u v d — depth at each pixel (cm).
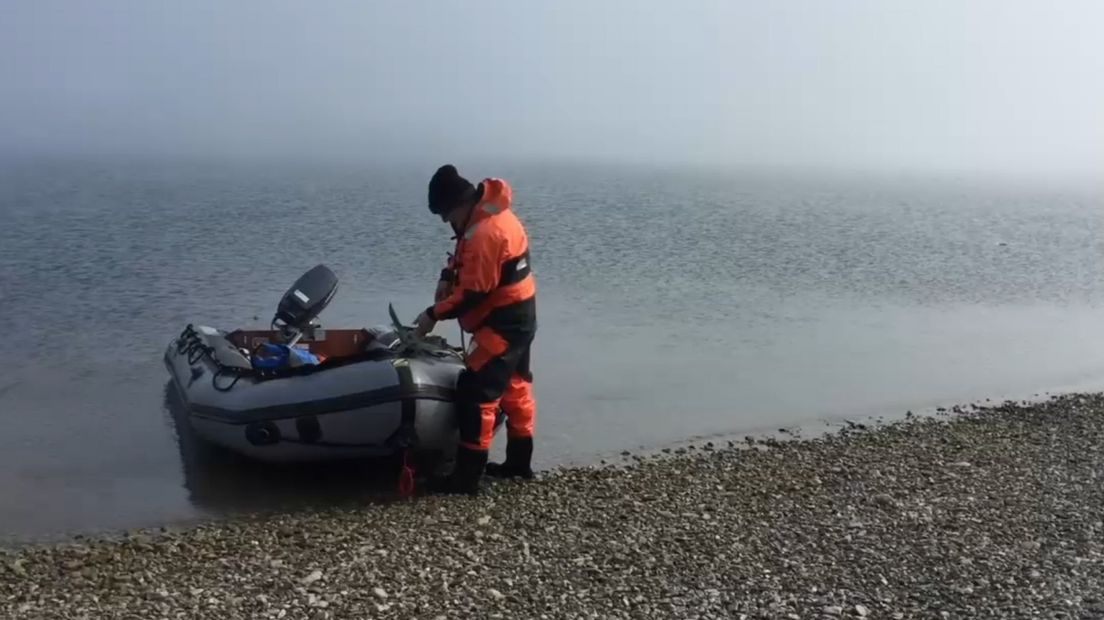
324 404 769
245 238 2753
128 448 903
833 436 996
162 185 5578
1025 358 1518
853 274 2462
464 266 727
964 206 6259
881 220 4550
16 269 2014
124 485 802
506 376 749
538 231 3322
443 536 652
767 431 1027
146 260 2227
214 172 8112
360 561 600
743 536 658
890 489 781
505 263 730
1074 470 858
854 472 837
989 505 739
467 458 751
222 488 796
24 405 1045
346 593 546
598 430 1014
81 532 693
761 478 815
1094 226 4531
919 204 6347
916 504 738
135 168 8700
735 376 1306
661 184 8356
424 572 581
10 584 565
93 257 2236
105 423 981
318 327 1005
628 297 1961
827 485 793
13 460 864
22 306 1631
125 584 561
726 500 745
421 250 2597
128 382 1151
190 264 2195
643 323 1686
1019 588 569
